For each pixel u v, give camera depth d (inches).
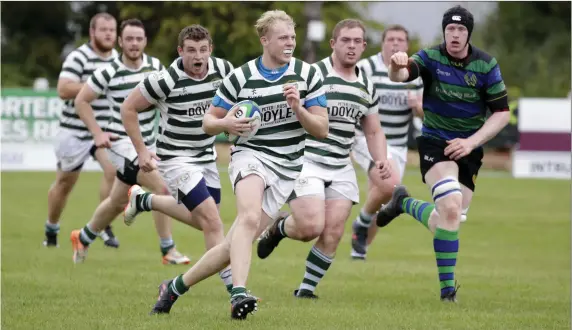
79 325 733.3
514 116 2539.4
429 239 1454.2
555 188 2267.5
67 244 1310.3
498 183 2373.3
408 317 797.9
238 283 726.5
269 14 756.0
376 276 1071.0
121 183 1092.5
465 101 889.5
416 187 2127.2
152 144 1136.8
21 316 771.4
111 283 968.3
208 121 743.1
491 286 1013.8
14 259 1144.8
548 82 3784.5
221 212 1710.1
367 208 1168.2
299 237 882.8
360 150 1142.3
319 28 2952.8
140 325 730.2
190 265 1129.4
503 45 4217.5
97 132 1094.4
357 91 904.3
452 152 882.1
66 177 1259.2
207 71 871.1
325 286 990.4
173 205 893.2
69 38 3914.9
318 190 881.5
